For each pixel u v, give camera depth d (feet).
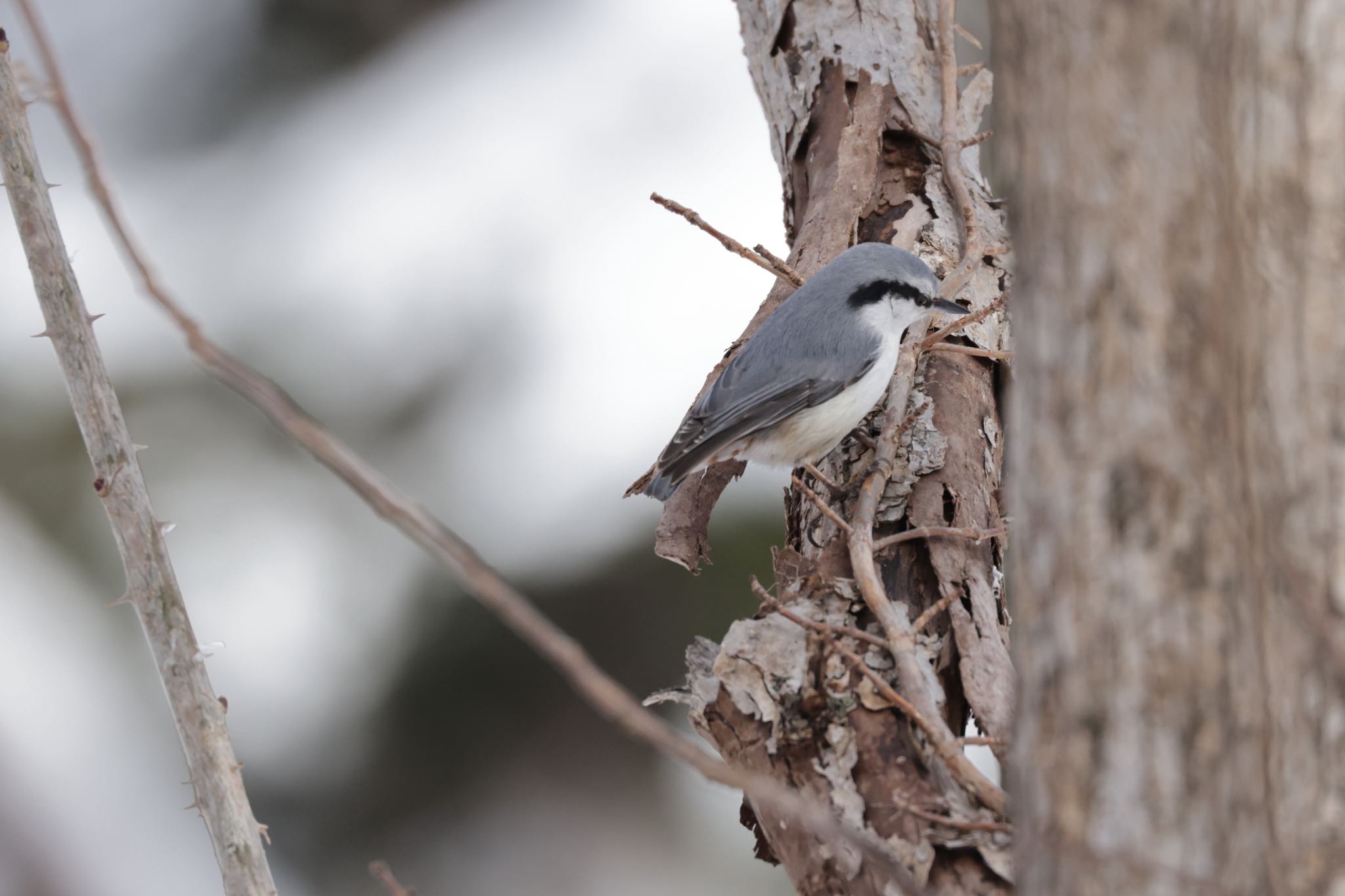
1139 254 9.80
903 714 16.80
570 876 36.52
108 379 16.28
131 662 31.07
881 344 24.89
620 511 40.16
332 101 52.70
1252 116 9.36
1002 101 10.62
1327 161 9.17
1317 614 9.46
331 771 36.52
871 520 20.34
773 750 16.74
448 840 36.76
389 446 42.27
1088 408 10.23
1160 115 9.54
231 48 51.98
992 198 28.84
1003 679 18.03
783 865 17.17
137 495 16.12
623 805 37.42
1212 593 9.92
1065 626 10.60
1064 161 10.04
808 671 17.28
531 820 37.04
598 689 10.08
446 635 37.91
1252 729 9.88
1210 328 9.67
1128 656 10.24
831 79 29.40
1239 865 9.96
